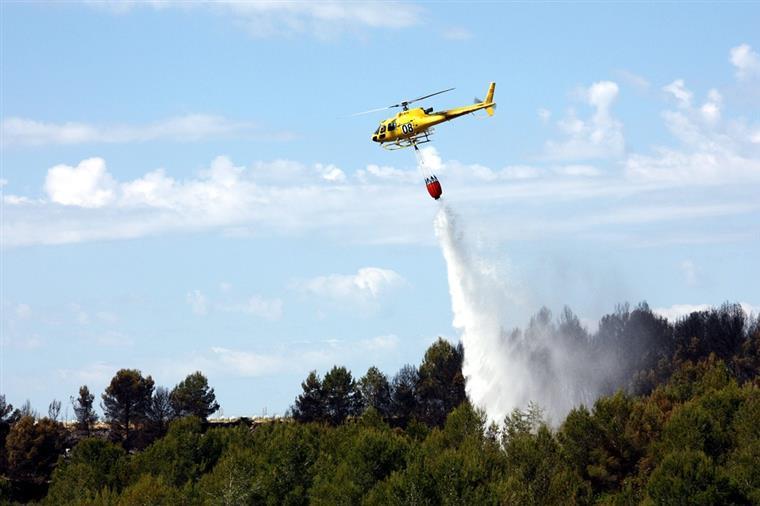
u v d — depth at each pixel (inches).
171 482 6702.8
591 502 5639.8
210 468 7052.2
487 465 5856.3
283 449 6466.5
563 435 6289.4
